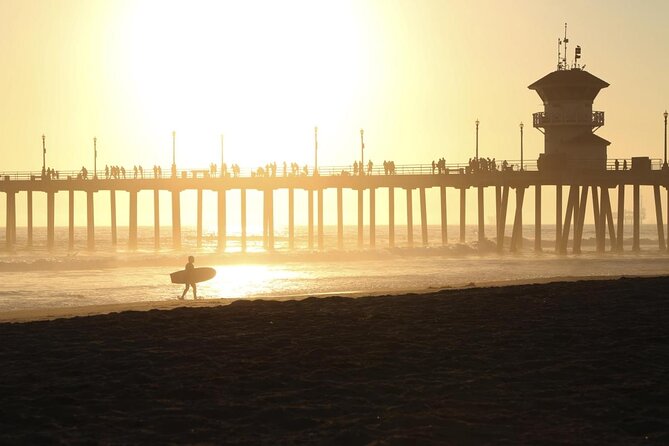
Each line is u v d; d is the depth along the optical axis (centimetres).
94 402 2552
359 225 11562
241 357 3127
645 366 2928
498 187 10744
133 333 3653
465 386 2697
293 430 2286
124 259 9581
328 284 6969
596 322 3781
